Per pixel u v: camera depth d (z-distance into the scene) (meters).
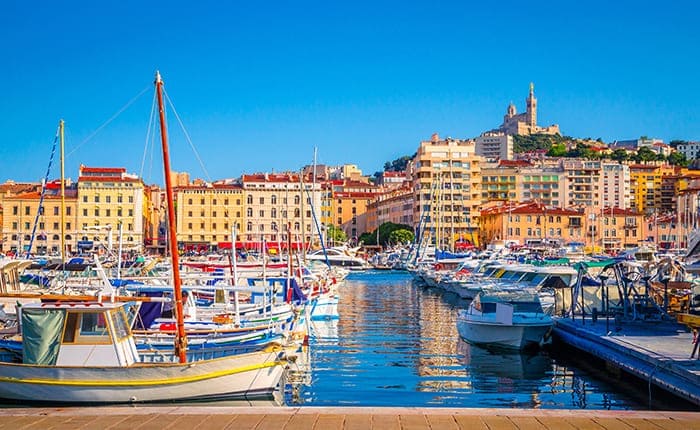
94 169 159.38
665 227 183.75
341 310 67.38
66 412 16.20
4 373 25.52
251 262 84.38
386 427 14.98
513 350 40.41
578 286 44.06
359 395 29.86
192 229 174.00
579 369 35.31
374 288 98.19
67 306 25.58
